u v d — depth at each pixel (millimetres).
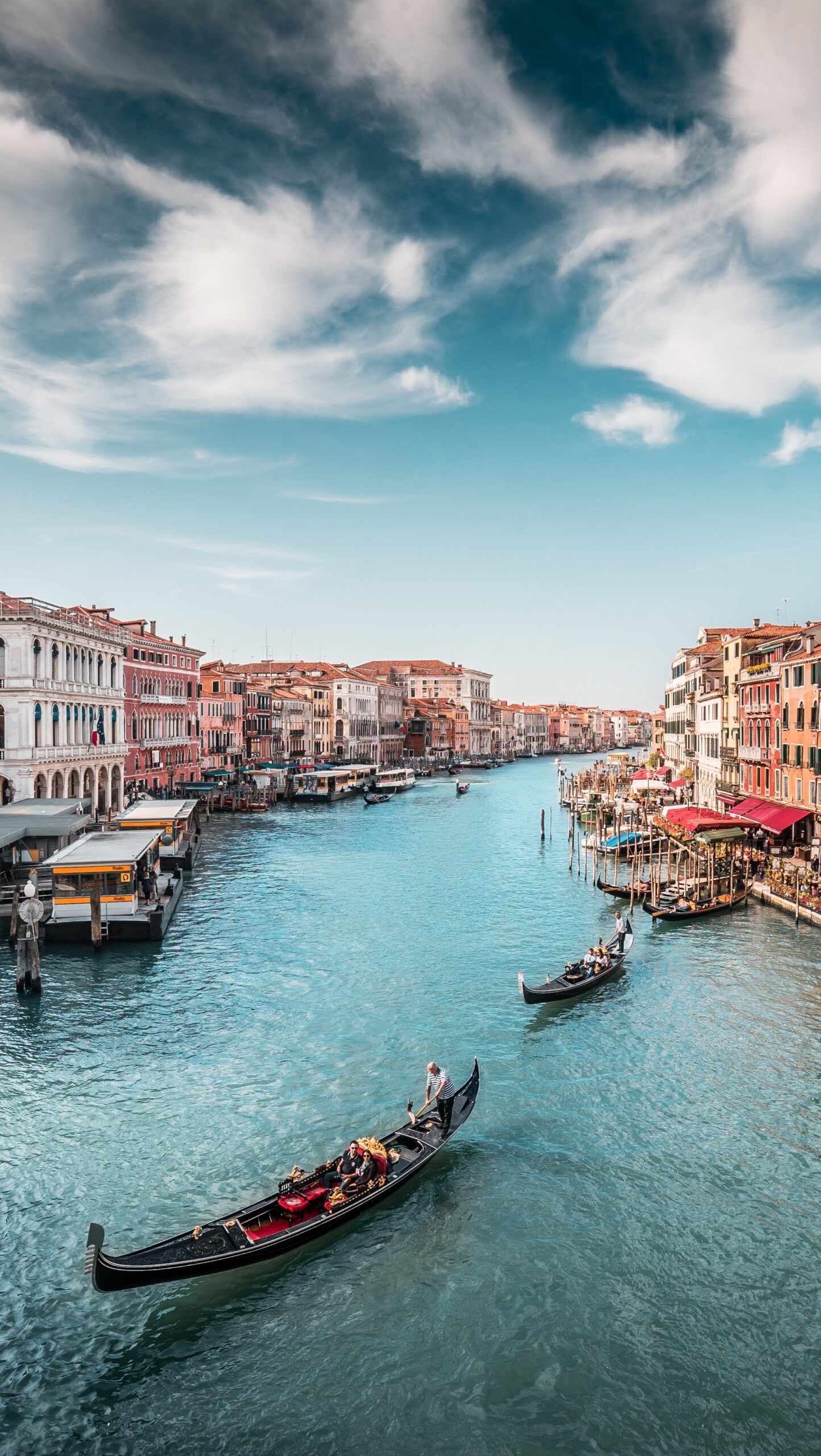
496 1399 11891
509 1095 20078
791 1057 22031
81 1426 11523
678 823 41594
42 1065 21578
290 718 118500
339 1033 23719
